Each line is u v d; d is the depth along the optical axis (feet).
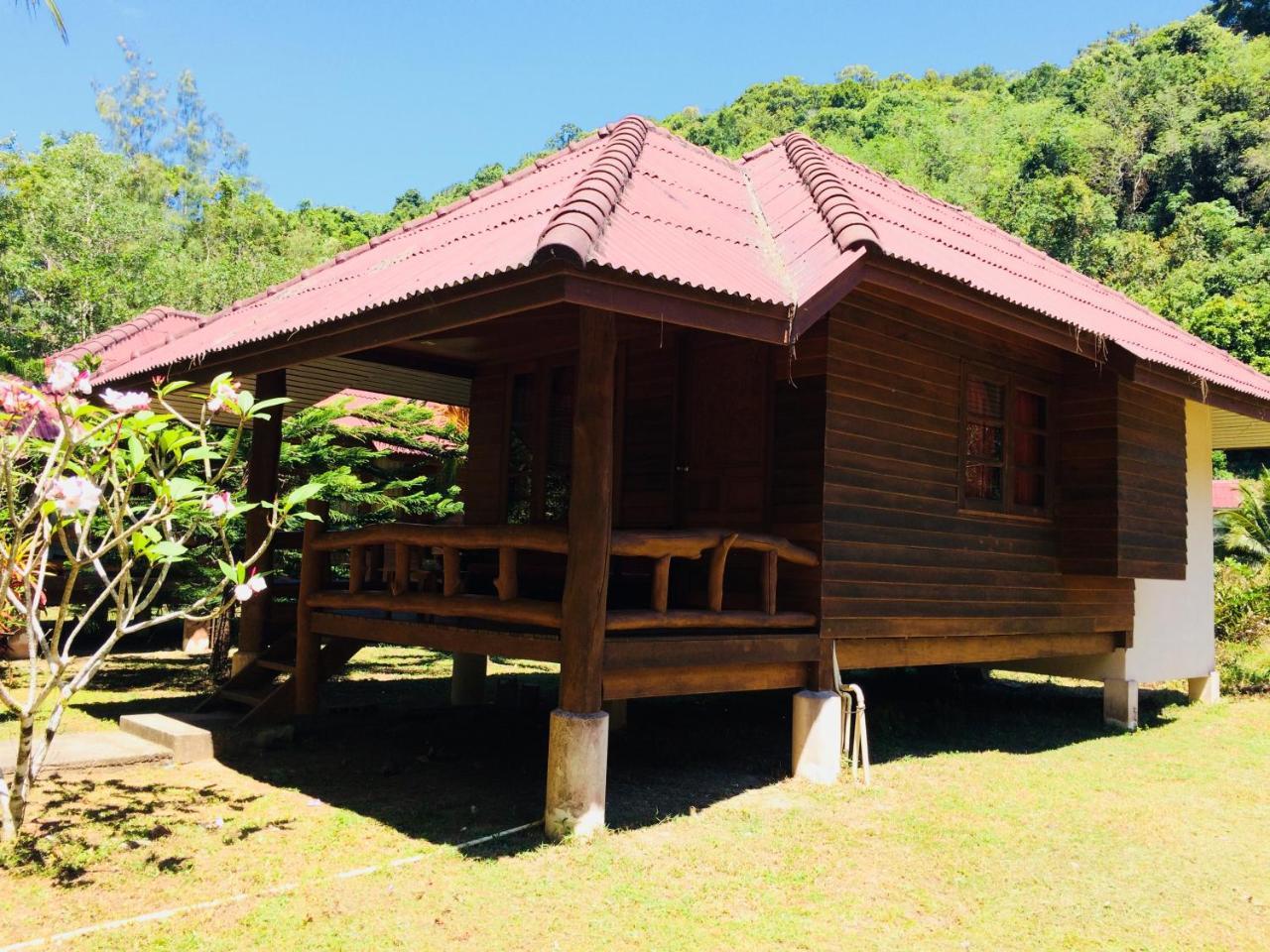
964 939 14.30
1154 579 32.99
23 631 37.91
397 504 37.19
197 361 24.72
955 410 26.78
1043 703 37.63
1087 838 19.48
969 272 24.58
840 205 22.63
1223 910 15.87
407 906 14.52
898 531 24.73
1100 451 29.71
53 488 14.51
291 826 18.62
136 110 150.51
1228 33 266.77
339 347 20.52
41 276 75.87
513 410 31.04
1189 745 30.14
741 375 24.88
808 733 22.81
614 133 27.94
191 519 29.32
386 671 43.32
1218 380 29.99
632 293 16.30
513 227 21.93
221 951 12.90
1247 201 195.52
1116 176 208.85
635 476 27.22
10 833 16.72
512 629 22.43
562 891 15.28
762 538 21.29
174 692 34.81
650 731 29.09
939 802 21.65
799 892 15.79
